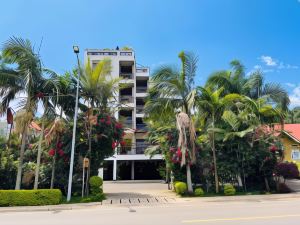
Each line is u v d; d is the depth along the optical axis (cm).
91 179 1634
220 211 1127
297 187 2117
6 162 1691
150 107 1822
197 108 1867
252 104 1903
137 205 1417
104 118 1753
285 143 2836
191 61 1859
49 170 1753
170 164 1948
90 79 1752
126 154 3497
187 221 909
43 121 1691
